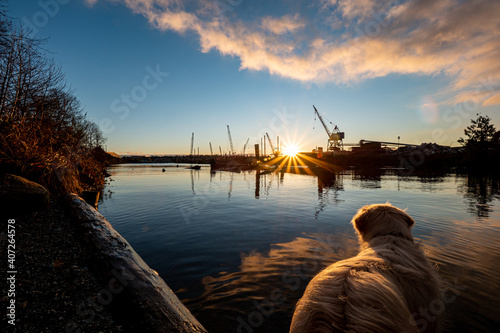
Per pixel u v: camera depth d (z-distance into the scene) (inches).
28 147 250.4
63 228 153.2
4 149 232.1
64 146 331.3
